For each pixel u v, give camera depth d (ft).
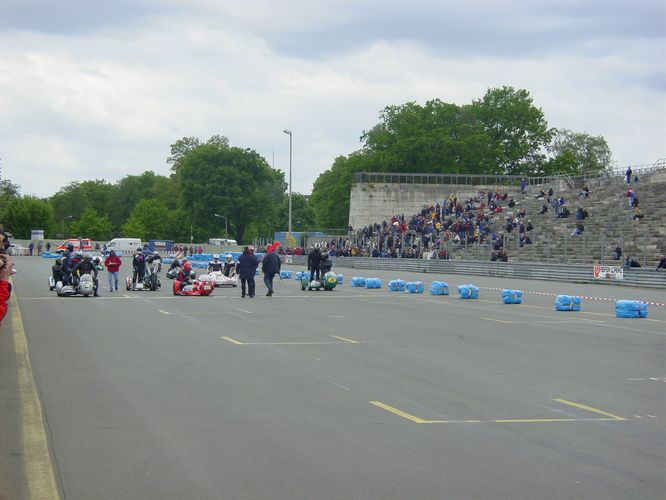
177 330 63.41
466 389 38.58
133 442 28.02
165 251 355.97
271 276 105.70
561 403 35.47
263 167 404.77
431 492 22.49
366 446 27.61
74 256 103.14
